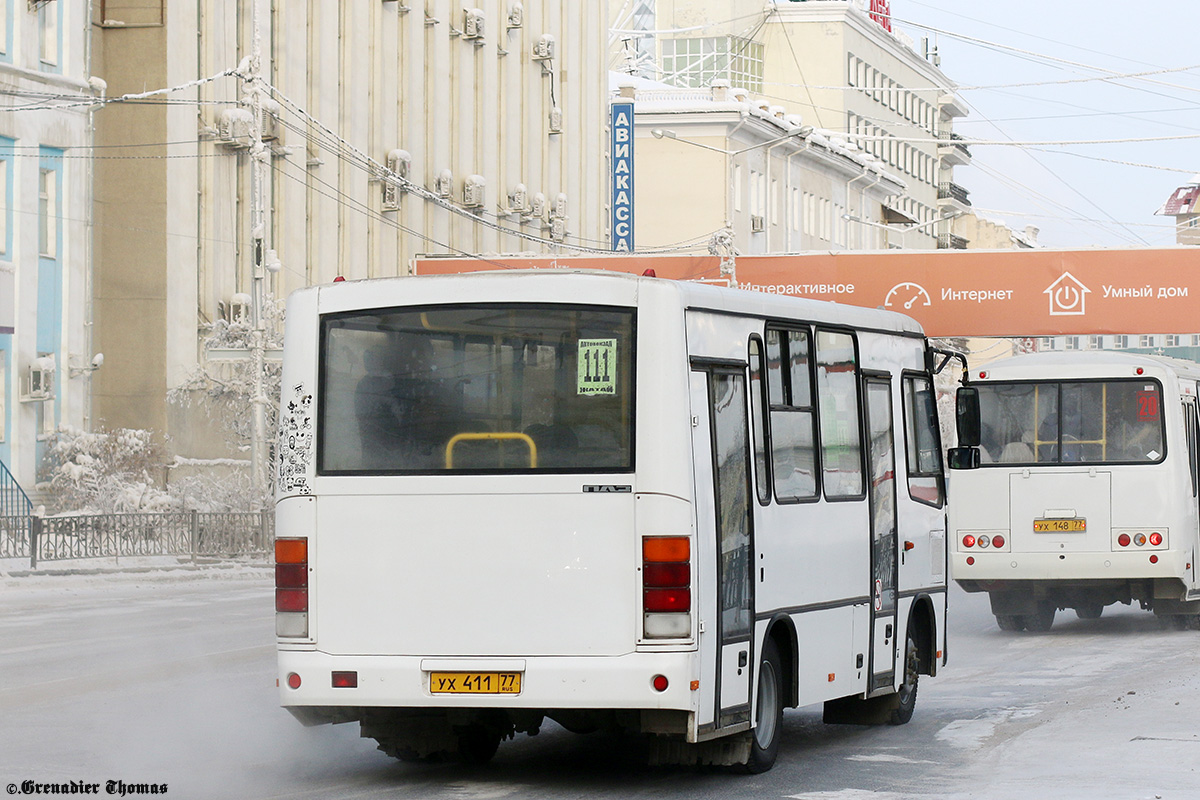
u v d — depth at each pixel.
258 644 21.27
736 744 12.08
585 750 13.55
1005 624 26.22
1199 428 26.52
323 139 52.03
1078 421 24.86
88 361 43.69
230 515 39.28
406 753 12.69
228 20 48.12
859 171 96.19
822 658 13.25
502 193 65.62
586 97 75.12
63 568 33.59
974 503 25.20
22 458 40.88
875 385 14.72
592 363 11.29
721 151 77.12
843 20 107.44
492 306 11.49
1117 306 48.19
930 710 16.33
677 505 11.05
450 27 61.53
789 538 12.66
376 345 11.69
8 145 40.78
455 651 11.26
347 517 11.53
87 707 15.32
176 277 45.88
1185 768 12.59
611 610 11.05
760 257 50.41
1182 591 24.62
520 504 11.22
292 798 11.08
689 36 105.81
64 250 42.97
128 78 45.50
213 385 45.09
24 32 41.56
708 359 11.59
